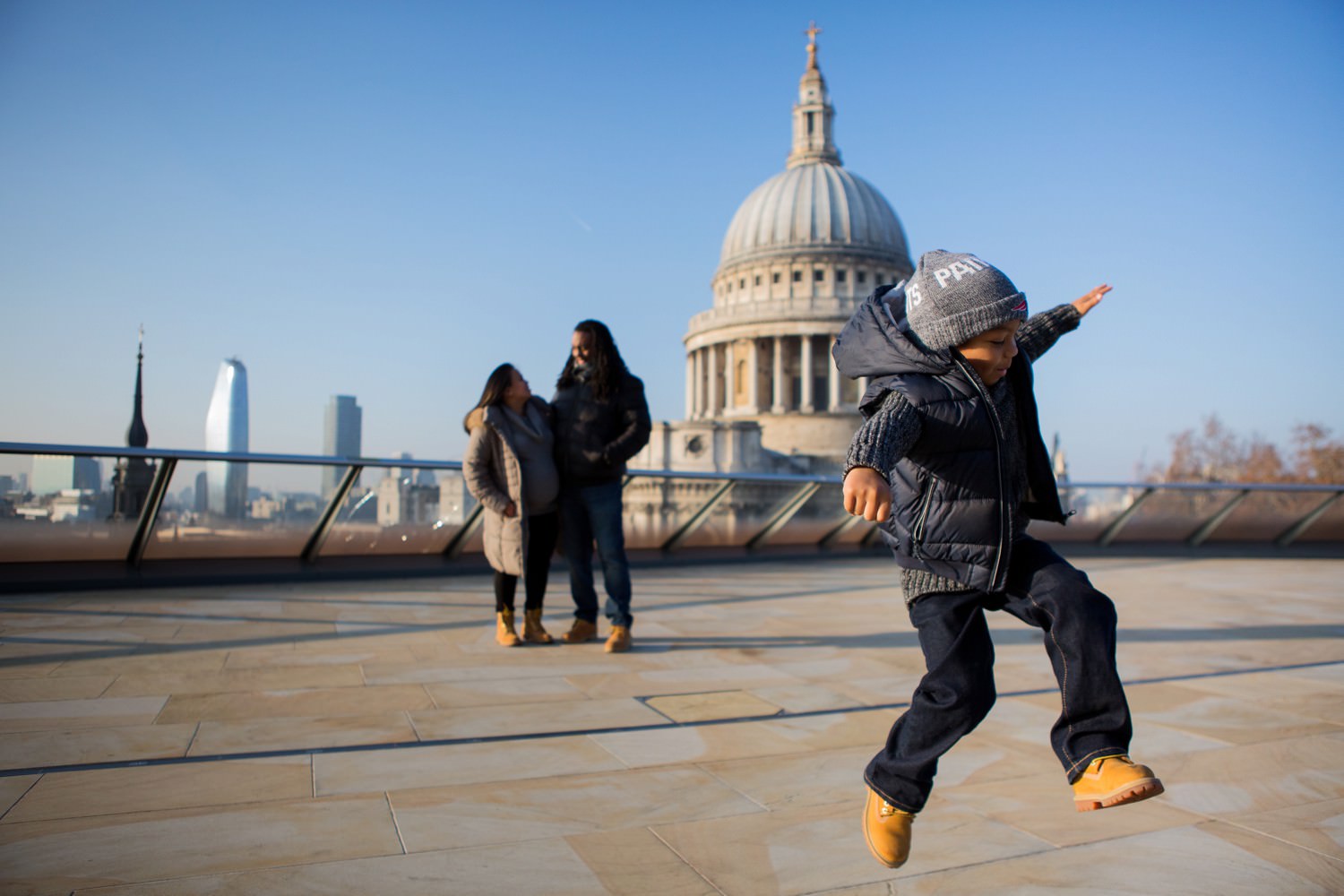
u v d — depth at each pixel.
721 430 80.50
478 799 4.42
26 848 3.75
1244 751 5.36
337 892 3.41
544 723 5.80
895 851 3.00
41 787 4.47
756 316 101.62
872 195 108.88
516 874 3.61
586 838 3.98
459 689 6.72
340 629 9.24
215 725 5.63
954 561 3.00
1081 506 20.39
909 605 3.17
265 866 3.62
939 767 4.99
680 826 4.12
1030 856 3.86
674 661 7.91
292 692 6.53
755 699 6.52
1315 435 81.88
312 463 13.35
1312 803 4.52
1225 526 20.83
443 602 11.30
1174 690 6.94
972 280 2.90
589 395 8.43
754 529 17.94
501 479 8.41
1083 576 2.94
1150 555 19.98
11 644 8.07
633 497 17.39
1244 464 90.38
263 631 9.05
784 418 97.50
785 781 4.73
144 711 5.90
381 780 4.67
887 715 6.07
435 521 14.44
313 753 5.10
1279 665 8.04
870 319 3.13
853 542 19.25
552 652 8.27
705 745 5.36
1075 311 3.60
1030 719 5.97
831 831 4.09
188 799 4.35
